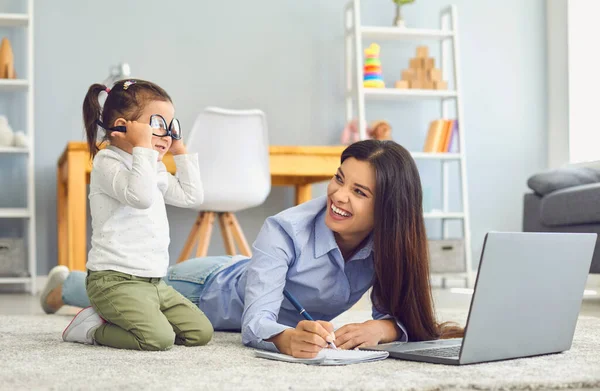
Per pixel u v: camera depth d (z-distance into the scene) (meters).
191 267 1.98
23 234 4.19
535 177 3.80
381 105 4.65
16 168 4.19
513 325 1.43
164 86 4.38
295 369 1.33
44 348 1.63
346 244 1.67
